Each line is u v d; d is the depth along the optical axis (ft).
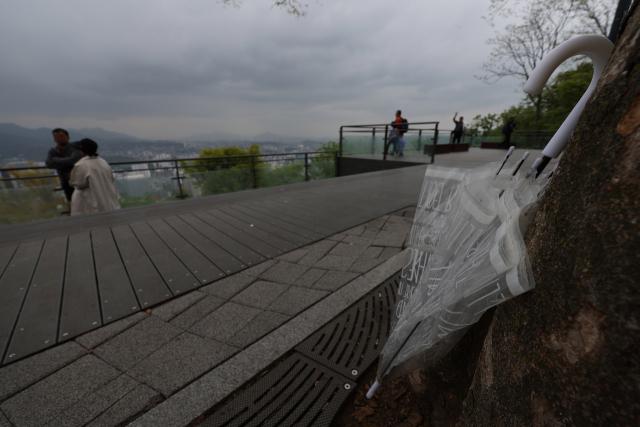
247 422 4.01
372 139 37.50
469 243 2.62
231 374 4.73
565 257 1.60
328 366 4.92
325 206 14.69
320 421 4.03
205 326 5.95
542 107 66.90
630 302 1.22
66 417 4.07
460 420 2.82
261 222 12.25
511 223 2.18
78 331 5.81
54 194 16.96
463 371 3.46
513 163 2.78
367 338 5.58
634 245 1.21
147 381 4.64
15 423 3.98
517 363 1.95
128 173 19.02
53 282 7.61
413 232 3.56
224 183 24.47
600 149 1.48
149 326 5.97
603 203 1.39
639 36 1.34
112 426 3.95
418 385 4.02
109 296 7.00
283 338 5.56
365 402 4.38
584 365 1.42
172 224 11.98
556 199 1.79
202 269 8.30
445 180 3.29
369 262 8.67
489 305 2.15
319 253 9.33
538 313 1.78
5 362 5.02
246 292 7.18
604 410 1.34
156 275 7.96
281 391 4.48
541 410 1.70
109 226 11.74
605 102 1.50
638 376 1.20
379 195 17.01
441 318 2.66
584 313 1.43
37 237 10.52
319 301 6.78
